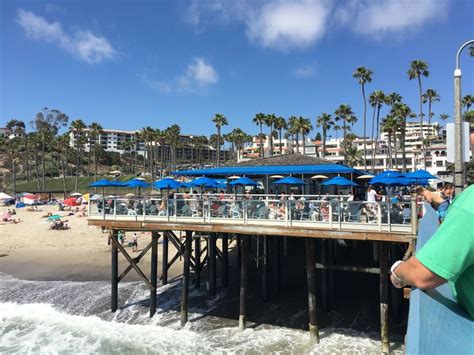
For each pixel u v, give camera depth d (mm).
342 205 13906
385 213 13195
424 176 17922
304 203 14516
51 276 26125
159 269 26797
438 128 113188
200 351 14727
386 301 13578
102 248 33625
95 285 23656
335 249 20297
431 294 2035
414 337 1626
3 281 25125
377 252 16391
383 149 101438
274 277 20266
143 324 17547
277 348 14594
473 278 1635
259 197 18281
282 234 14680
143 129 88312
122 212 17734
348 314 17094
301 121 74062
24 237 37812
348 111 71375
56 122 152000
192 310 18797
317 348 14375
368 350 14078
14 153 103875
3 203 67375
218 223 15883
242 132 101000
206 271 25828
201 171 25469
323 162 24969
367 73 61531
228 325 16859
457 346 1472
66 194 81688
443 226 1628
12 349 15508
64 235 38312
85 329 17266
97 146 126500
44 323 18109
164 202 17047
